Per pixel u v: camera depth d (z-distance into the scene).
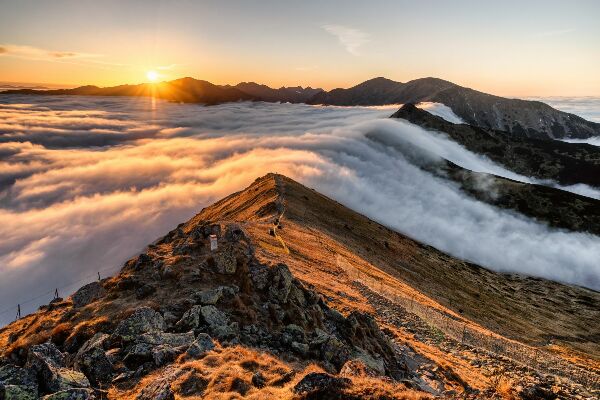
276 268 31.11
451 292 103.69
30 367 15.41
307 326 27.30
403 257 114.44
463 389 26.91
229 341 22.12
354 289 48.94
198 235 38.94
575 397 29.28
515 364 35.62
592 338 103.69
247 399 14.95
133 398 15.56
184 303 25.30
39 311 33.41
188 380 16.31
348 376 17.27
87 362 17.88
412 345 33.41
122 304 26.16
